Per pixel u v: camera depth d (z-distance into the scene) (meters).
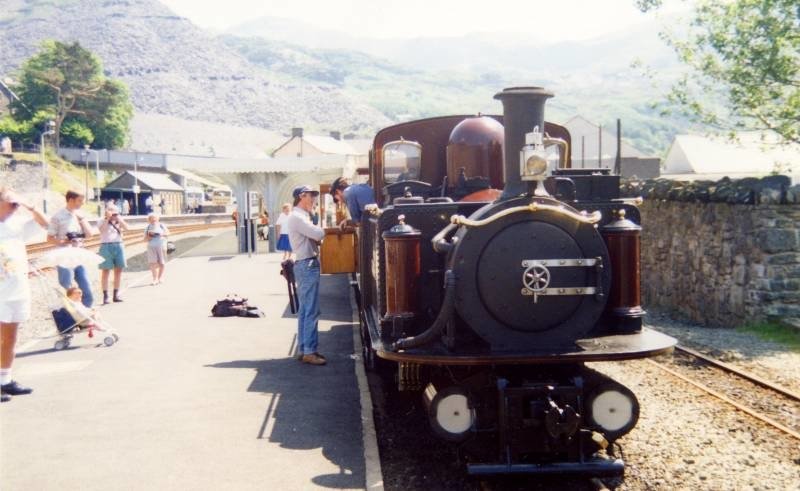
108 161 87.19
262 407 6.95
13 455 5.70
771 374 8.41
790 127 12.78
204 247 28.20
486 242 5.16
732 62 13.04
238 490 5.07
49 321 11.91
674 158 37.12
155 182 72.56
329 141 78.00
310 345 8.65
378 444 6.10
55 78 91.75
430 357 5.08
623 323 5.66
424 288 5.75
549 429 4.98
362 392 7.45
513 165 5.45
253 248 24.72
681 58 13.57
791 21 12.23
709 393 7.48
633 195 15.40
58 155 83.62
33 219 7.48
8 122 85.31
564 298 5.21
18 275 7.23
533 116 5.42
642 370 8.55
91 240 27.83
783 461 5.66
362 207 8.34
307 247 8.62
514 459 5.30
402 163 8.12
